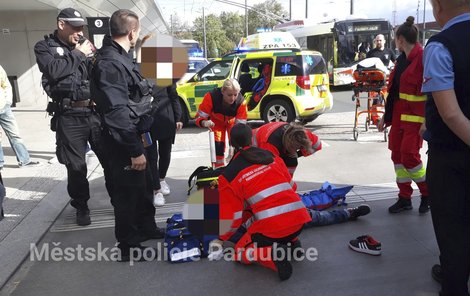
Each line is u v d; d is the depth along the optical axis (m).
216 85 9.16
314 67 8.76
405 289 2.95
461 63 2.13
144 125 3.33
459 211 2.36
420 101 3.83
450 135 2.28
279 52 8.66
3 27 13.71
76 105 4.07
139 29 3.27
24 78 14.06
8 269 3.42
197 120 4.98
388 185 5.14
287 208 3.11
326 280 3.11
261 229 3.14
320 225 3.99
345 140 7.73
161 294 3.04
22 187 5.45
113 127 3.05
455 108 2.14
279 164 3.22
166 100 4.73
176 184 5.55
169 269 3.38
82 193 4.27
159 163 5.06
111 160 3.33
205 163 6.59
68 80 3.96
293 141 3.41
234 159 3.21
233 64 9.08
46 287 3.19
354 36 17.41
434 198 2.43
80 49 4.07
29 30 13.86
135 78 3.20
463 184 2.33
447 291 2.49
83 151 4.21
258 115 8.93
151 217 3.88
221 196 3.16
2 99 6.07
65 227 4.26
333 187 4.80
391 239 3.70
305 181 5.44
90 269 3.42
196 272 3.31
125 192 3.40
